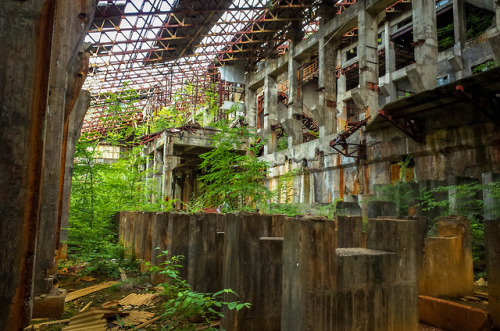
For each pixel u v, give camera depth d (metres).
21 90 2.25
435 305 4.71
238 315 4.27
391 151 17.02
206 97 40.56
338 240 5.73
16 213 2.21
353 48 36.44
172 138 25.05
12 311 2.16
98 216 11.13
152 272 7.25
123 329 4.62
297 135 28.16
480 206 8.62
